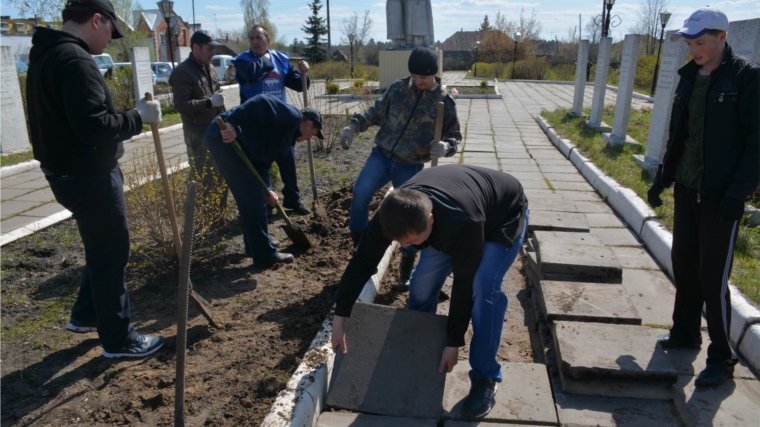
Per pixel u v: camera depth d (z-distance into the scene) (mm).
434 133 3934
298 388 2693
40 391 2971
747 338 3158
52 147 2828
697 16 2668
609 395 2838
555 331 3156
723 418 2682
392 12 20141
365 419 2691
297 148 9656
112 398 2896
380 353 2855
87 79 2711
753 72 2562
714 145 2686
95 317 3482
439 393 2723
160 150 3340
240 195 4340
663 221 5020
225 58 32844
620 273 3793
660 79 7316
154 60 37562
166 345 3408
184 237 2303
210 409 2795
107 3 2914
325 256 4777
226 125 4137
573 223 4973
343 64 32938
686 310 3164
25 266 4578
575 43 47281
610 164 7473
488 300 2629
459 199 2365
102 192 2973
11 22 34062
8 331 3574
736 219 2625
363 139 10617
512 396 2842
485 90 20969
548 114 13734
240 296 4051
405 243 2281
